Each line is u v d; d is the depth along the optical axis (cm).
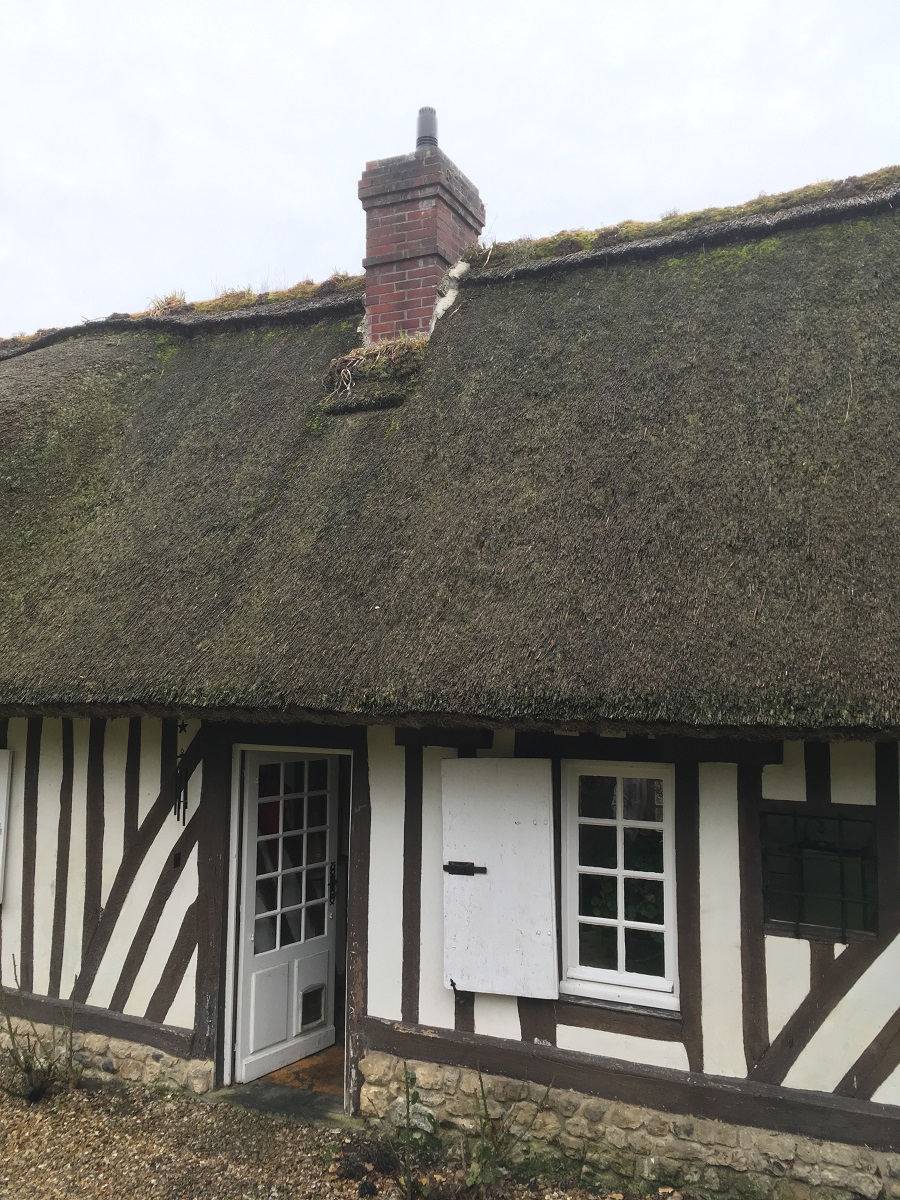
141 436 567
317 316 620
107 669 393
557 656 312
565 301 507
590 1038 340
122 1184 336
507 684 310
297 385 551
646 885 355
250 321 639
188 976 423
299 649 361
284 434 512
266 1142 365
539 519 378
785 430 366
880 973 302
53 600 455
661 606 315
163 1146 364
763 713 274
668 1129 320
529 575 352
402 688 326
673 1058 326
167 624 407
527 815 354
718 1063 319
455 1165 345
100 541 487
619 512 364
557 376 453
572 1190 325
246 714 359
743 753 326
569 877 358
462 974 358
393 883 383
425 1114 359
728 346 421
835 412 365
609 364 445
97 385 607
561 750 356
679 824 334
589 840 367
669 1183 316
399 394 496
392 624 356
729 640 295
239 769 432
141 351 651
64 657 411
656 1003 334
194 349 643
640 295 483
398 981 377
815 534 319
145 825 444
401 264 562
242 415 545
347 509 432
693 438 383
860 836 312
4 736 489
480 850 361
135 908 441
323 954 479
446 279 556
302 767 479
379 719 333
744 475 355
